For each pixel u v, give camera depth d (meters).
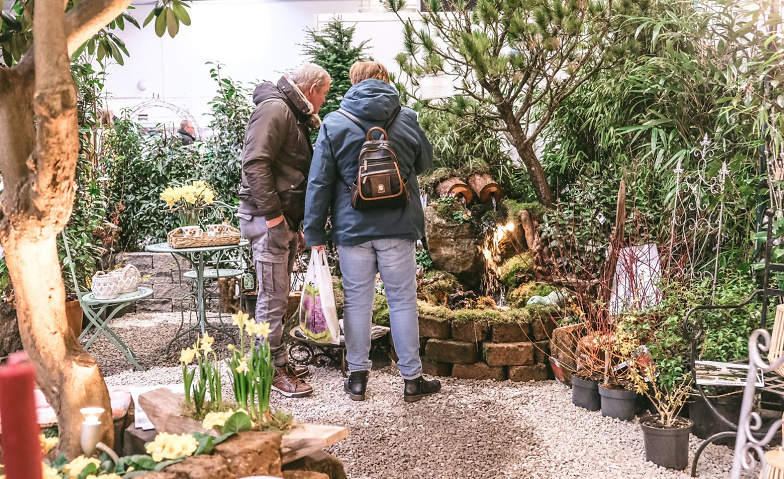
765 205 3.92
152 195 7.18
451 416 3.70
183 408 2.36
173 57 10.02
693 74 4.73
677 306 3.72
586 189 5.12
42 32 1.53
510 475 2.97
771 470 2.15
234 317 2.37
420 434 3.44
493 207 5.63
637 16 5.10
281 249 3.99
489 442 3.33
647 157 5.14
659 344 3.45
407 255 3.91
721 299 3.67
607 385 3.68
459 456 3.17
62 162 1.64
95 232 6.32
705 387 3.33
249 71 10.01
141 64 10.04
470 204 5.71
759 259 3.91
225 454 1.93
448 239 5.30
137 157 7.26
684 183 4.51
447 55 5.54
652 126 4.86
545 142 6.28
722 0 4.42
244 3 9.90
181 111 9.57
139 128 7.64
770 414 3.30
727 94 4.64
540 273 4.93
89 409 1.93
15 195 1.72
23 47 2.55
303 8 9.86
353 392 3.96
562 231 5.02
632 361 3.50
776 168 3.79
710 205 4.42
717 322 3.58
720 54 4.68
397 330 3.93
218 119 7.10
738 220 4.46
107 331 4.59
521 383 4.31
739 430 1.44
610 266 4.22
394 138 3.84
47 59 1.54
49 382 1.95
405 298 3.92
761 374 3.01
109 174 7.10
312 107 4.06
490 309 4.76
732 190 4.14
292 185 4.03
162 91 10.06
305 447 2.18
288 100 3.99
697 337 3.11
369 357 4.78
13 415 0.98
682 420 3.15
